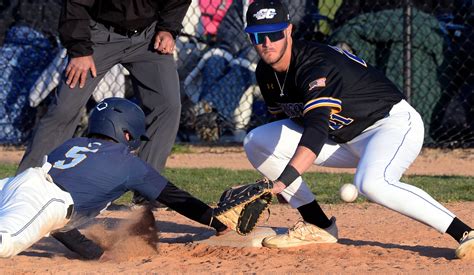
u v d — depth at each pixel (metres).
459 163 21.78
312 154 9.77
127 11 13.45
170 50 13.98
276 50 10.38
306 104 10.12
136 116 11.07
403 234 12.87
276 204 16.11
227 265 10.56
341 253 11.34
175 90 14.31
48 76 23.22
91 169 10.49
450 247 11.74
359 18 22.66
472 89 22.86
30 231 9.77
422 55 22.48
